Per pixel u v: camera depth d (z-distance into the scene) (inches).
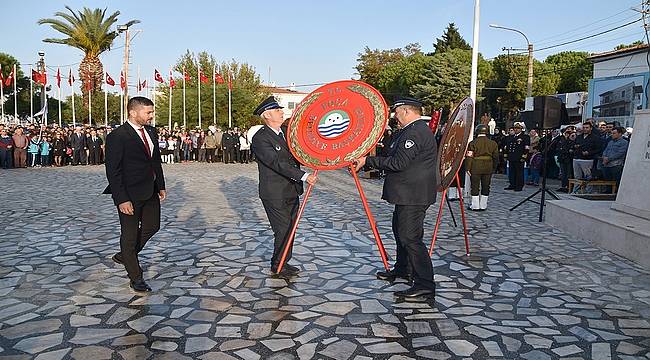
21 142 879.1
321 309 193.3
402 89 2220.7
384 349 159.3
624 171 327.6
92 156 971.3
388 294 211.3
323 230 340.8
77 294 209.0
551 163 722.2
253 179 708.0
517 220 385.4
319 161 222.1
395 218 225.3
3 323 178.4
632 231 266.8
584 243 307.9
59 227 346.9
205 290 214.7
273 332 171.8
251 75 2428.6
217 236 319.9
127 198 202.5
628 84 875.4
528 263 261.7
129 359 151.5
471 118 234.5
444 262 262.2
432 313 190.2
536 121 397.7
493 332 173.5
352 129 221.1
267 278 232.1
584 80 1902.1
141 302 199.8
